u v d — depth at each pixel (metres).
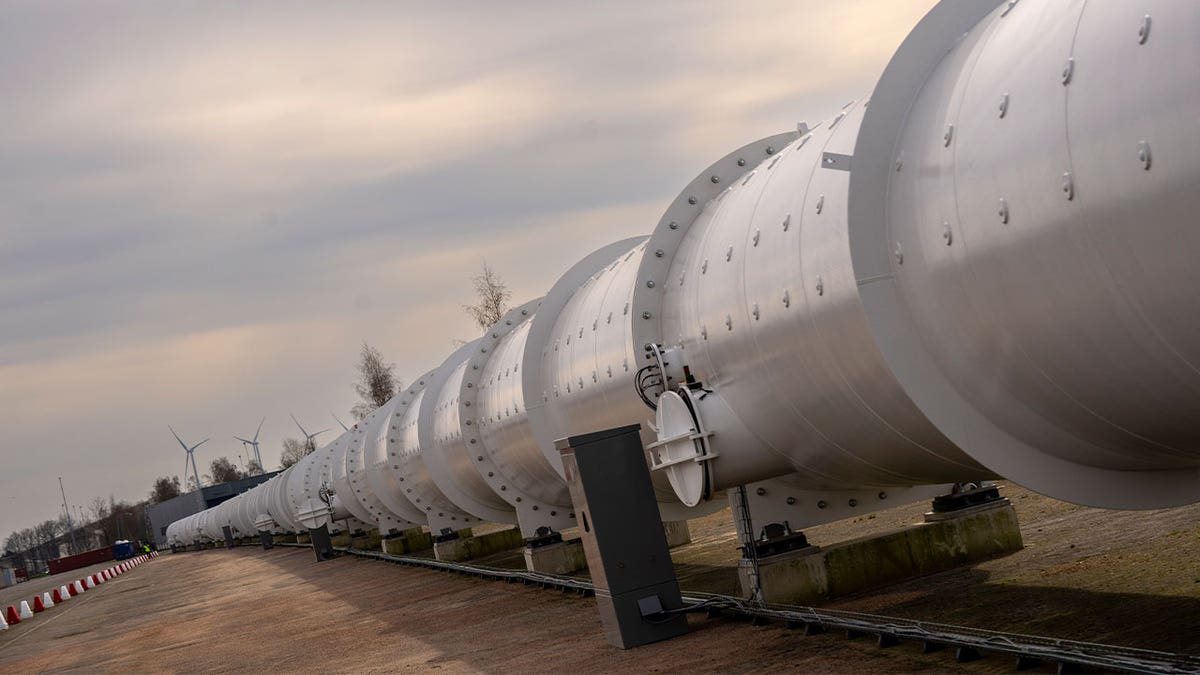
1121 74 5.85
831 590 11.91
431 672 12.45
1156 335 6.18
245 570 46.34
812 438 10.52
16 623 40.56
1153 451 7.34
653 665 10.38
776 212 10.10
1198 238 5.54
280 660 16.28
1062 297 6.57
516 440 19.44
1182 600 8.73
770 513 12.19
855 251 7.91
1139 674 6.78
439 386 27.92
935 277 7.55
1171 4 5.62
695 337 11.78
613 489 11.73
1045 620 9.07
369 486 37.56
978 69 7.28
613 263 17.28
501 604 17.56
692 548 19.89
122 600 42.06
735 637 10.91
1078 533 12.90
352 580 29.75
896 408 8.97
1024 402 7.54
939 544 12.32
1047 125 6.35
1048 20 6.68
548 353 17.42
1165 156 5.56
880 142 7.99
